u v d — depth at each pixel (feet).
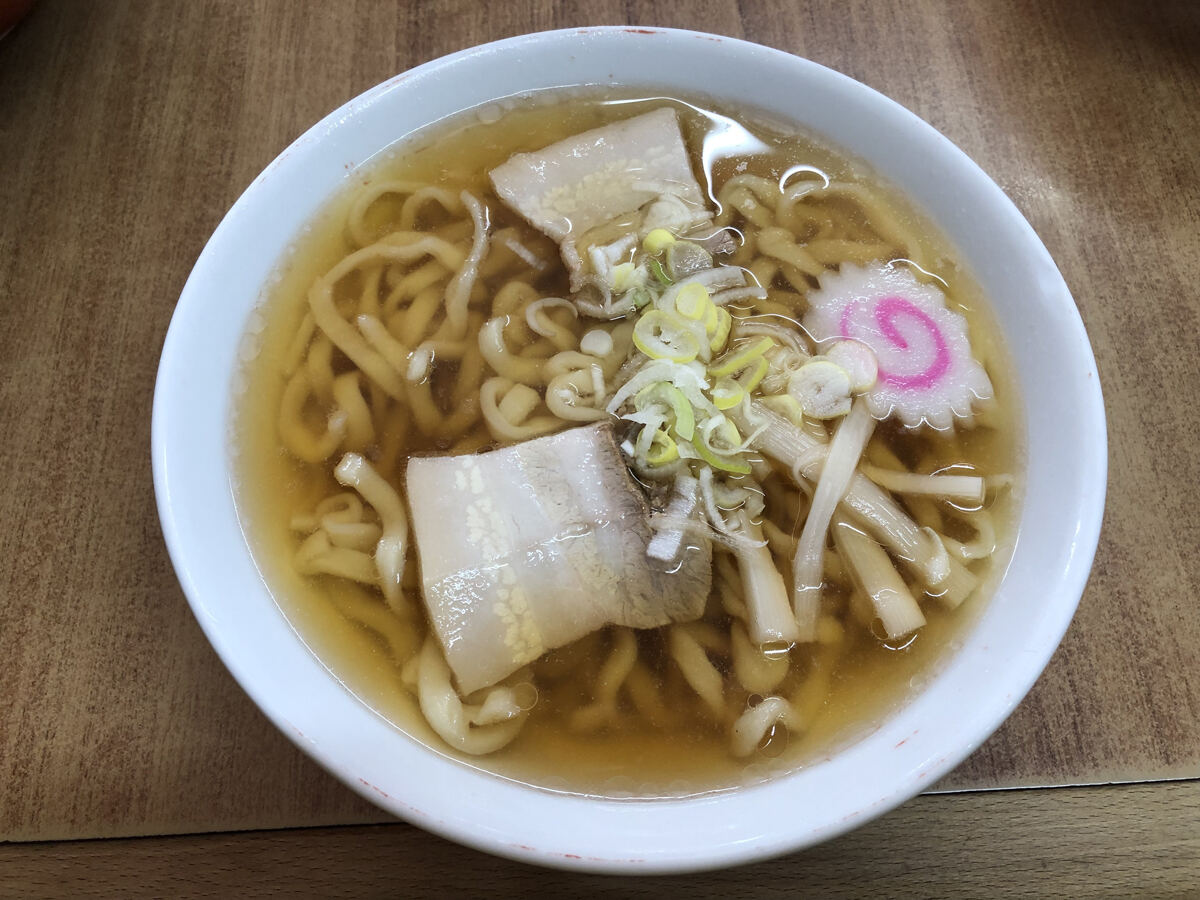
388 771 0.54
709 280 0.74
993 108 0.90
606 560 0.66
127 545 0.72
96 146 0.86
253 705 0.67
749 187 0.79
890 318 0.74
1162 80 0.92
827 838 0.52
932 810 0.66
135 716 0.67
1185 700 0.69
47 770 0.65
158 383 0.63
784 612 0.66
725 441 0.69
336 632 0.66
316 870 0.63
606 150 0.79
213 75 0.89
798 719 0.64
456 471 0.68
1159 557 0.73
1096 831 0.65
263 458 0.71
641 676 0.66
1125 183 0.87
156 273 0.81
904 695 0.64
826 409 0.70
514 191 0.78
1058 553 0.60
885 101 0.75
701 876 0.64
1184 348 0.80
